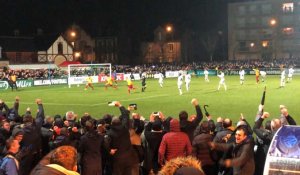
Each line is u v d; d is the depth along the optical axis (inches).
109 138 374.9
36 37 3400.6
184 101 1256.8
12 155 308.7
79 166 398.6
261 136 364.8
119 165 374.6
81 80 2249.0
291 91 1504.7
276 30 3806.6
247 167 316.8
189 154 360.2
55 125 447.8
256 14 3878.0
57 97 1493.6
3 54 3095.5
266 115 375.2
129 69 2827.3
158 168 403.5
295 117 892.6
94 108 1151.0
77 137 409.4
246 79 2322.8
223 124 404.8
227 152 343.6
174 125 361.7
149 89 1753.2
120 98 1396.4
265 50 3870.6
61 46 3395.7
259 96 1352.1
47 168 181.2
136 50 4141.2
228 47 4033.0
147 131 415.5
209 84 1973.4
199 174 141.2
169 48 4050.2
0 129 432.8
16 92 1759.4
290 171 256.1
